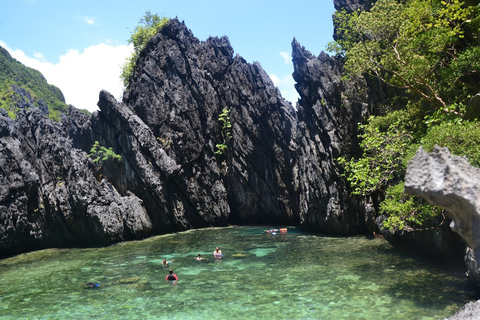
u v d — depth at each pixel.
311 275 19.81
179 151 44.78
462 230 5.31
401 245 24.28
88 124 43.81
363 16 32.53
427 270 19.22
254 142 46.19
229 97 47.84
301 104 40.12
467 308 9.98
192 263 24.36
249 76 47.72
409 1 29.36
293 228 40.75
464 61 20.89
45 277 22.05
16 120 37.00
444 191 5.08
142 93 46.28
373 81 34.97
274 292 17.17
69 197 34.25
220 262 24.31
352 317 13.50
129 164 41.31
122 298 17.28
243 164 45.91
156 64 47.62
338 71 37.62
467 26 24.16
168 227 41.12
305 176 38.19
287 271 21.02
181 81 47.19
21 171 32.31
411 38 24.97
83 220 34.06
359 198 33.09
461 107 20.50
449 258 19.91
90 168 40.59
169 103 46.44
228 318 14.15
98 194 36.00
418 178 5.36
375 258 22.81
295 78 40.97
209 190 45.56
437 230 19.98
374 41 32.84
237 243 31.70
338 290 16.86
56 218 33.97
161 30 49.72
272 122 45.66
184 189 43.19
